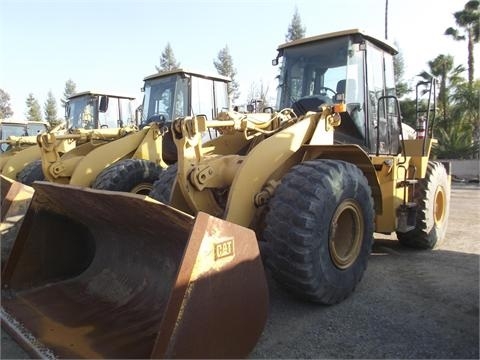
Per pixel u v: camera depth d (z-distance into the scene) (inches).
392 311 133.1
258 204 134.3
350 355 107.7
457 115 773.9
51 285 141.4
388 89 208.8
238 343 98.3
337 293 134.0
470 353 107.7
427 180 208.2
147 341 104.5
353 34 185.9
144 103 312.7
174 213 97.3
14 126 503.2
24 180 297.7
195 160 135.6
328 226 128.9
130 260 136.9
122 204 110.0
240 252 98.7
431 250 213.9
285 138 144.6
